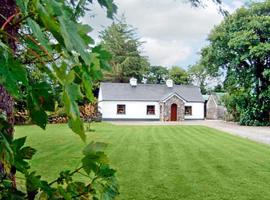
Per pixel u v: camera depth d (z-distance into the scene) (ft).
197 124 101.65
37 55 2.53
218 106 142.72
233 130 77.87
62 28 2.25
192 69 177.88
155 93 130.31
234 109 110.83
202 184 23.62
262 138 59.00
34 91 2.84
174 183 23.61
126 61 154.10
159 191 21.53
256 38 90.94
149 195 20.59
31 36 2.56
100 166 3.62
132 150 39.73
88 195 3.58
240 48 93.97
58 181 3.66
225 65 104.17
